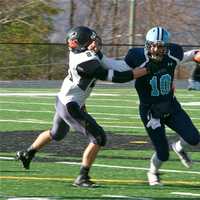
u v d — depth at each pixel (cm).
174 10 10088
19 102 4778
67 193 1995
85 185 2080
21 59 7412
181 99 5150
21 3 8950
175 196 1973
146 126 2109
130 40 8231
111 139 3106
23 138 3092
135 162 2545
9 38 8856
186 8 10112
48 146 2864
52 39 9156
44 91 5847
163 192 2028
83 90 2067
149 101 2095
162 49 2039
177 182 2183
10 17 8888
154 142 2111
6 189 2036
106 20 9912
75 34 2042
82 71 2025
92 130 2056
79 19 9775
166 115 2097
